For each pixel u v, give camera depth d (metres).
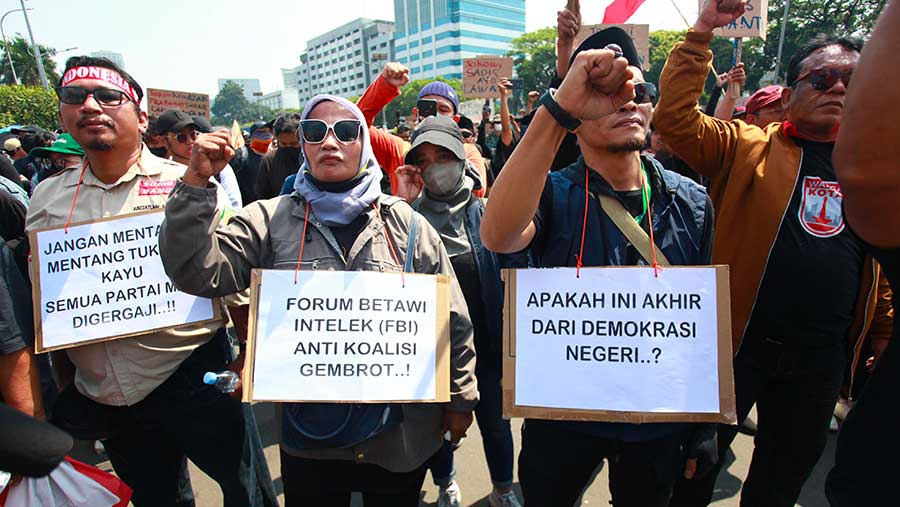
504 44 103.75
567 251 1.49
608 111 1.14
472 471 2.80
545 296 1.38
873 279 1.82
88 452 3.15
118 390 1.79
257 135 5.44
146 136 4.09
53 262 1.73
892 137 0.63
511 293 1.41
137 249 1.78
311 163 1.56
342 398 1.43
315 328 1.45
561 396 1.36
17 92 21.59
